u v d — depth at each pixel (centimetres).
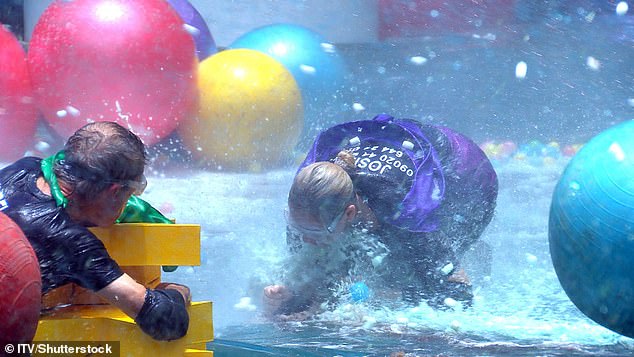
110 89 2808
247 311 1342
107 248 965
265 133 3116
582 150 1210
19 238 784
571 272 1170
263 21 4722
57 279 900
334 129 1545
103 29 2798
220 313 1328
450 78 4378
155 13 2892
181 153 3131
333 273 1361
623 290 1107
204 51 3547
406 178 1396
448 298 1387
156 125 2930
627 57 4341
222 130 3064
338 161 1405
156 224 968
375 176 1382
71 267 897
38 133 3066
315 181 1325
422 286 1395
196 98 3055
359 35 4744
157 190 2502
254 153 3116
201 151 3108
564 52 4412
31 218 898
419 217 1373
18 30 4025
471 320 1302
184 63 2936
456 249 1462
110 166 938
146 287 984
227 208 2223
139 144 984
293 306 1335
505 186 2692
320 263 1358
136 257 965
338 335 1199
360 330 1232
